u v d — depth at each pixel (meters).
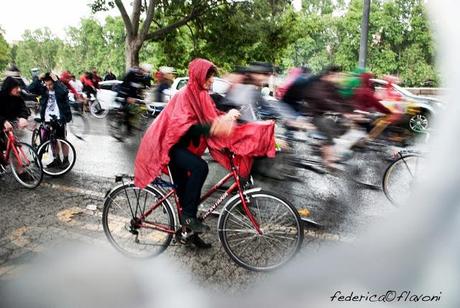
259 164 5.50
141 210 3.69
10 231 4.30
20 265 3.64
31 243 4.04
